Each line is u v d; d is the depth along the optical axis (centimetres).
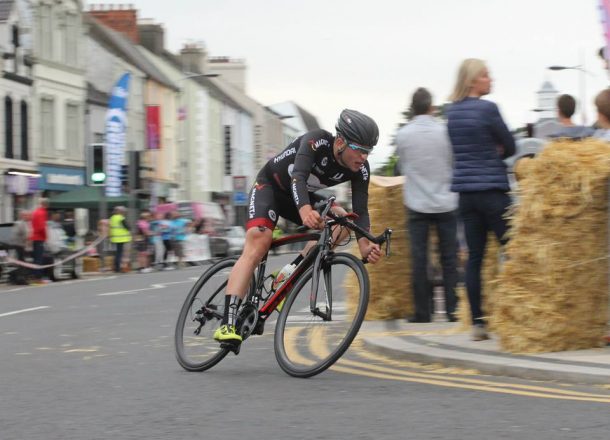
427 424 840
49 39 7250
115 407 954
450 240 1541
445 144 1508
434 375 1101
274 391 1018
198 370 1174
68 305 2330
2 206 6334
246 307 1159
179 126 10819
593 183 1145
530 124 1969
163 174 10144
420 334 1396
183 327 1208
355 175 1132
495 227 1240
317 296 1103
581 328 1169
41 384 1103
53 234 3931
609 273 1176
